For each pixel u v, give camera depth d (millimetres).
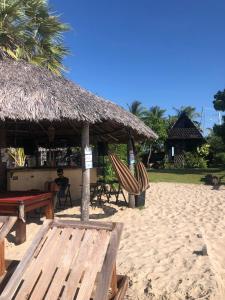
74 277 3521
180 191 14125
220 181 17344
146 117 40125
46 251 3826
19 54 10164
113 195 12359
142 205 10547
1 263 4492
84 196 8352
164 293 4805
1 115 6988
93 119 7750
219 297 4691
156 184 16906
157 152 37688
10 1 10641
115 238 3791
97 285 3346
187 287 4891
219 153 33062
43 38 11781
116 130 11141
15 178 10117
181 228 8102
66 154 15109
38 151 14211
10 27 10359
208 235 7535
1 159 9656
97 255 3674
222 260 6074
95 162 14023
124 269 5578
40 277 3592
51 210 8180
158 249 6500
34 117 7188
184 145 37188
